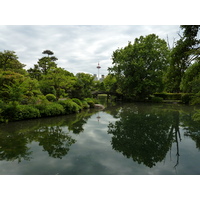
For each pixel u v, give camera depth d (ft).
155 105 76.18
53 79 44.93
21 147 19.06
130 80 91.50
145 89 96.07
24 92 36.91
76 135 24.53
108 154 17.13
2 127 28.12
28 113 33.83
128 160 15.65
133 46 96.22
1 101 32.17
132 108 63.31
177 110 56.08
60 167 13.93
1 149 18.37
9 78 36.17
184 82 25.38
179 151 18.29
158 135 24.82
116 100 110.42
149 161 15.48
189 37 24.72
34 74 85.15
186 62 25.98
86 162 15.03
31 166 14.06
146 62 93.97
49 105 40.29
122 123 33.68
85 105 60.44
